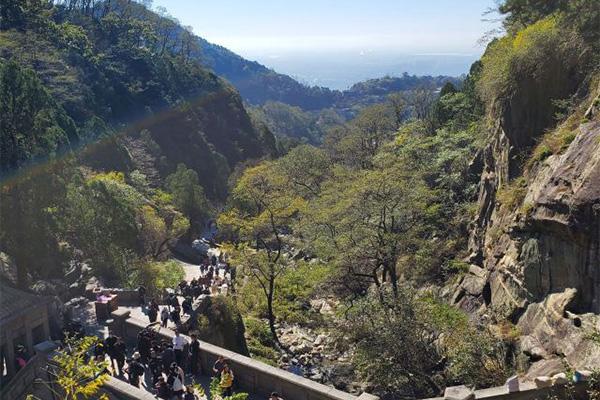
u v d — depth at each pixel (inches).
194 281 1453.0
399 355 938.7
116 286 1446.9
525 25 1401.3
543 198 914.1
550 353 809.5
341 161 3034.0
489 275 1131.9
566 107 1071.6
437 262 1439.5
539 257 920.9
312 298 1637.6
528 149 1154.0
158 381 737.0
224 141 5098.4
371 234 1312.7
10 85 1206.9
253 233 1724.9
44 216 1152.2
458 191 1665.8
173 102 4847.4
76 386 578.6
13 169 1146.0
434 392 903.1
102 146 2568.9
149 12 6122.1
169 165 3887.8
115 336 887.7
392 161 1974.7
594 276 792.3
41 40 3740.2
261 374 778.2
